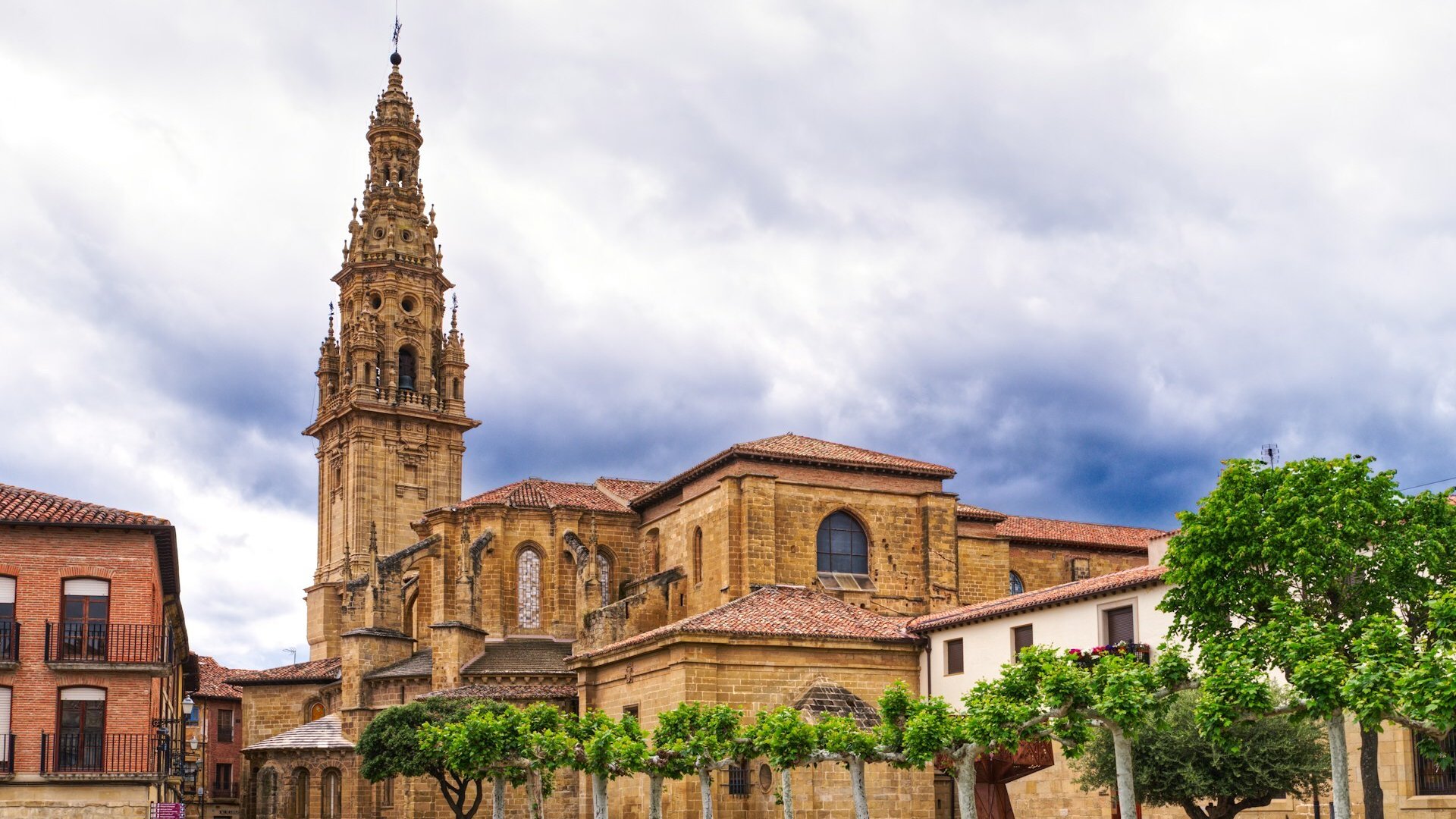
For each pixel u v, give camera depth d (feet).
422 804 219.61
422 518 334.44
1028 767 168.04
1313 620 115.96
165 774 176.96
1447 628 97.86
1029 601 172.35
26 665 160.66
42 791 157.17
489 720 162.50
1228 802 130.11
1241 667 102.32
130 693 162.71
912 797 176.96
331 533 338.75
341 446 338.13
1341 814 92.22
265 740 266.98
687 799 177.37
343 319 349.00
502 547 256.73
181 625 233.14
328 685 282.36
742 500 222.69
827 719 145.18
